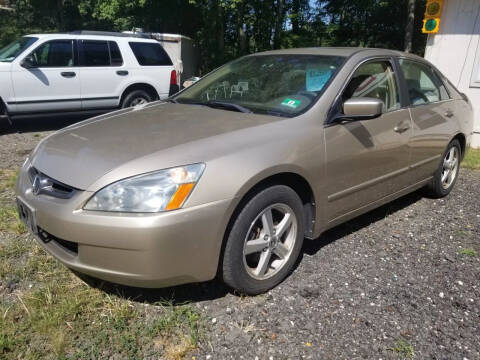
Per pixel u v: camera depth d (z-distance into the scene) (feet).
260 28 58.90
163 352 7.22
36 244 10.45
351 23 72.79
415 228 12.66
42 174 8.31
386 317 8.39
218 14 52.90
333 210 10.05
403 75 12.30
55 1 69.46
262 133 8.68
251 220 8.22
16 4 71.00
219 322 8.03
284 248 9.20
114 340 7.39
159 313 8.18
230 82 11.87
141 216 7.13
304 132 9.07
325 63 10.79
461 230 12.64
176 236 7.23
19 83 22.81
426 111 12.85
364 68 10.94
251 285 8.62
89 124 10.18
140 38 27.68
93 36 25.52
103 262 7.39
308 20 67.87
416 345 7.67
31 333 7.48
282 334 7.79
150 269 7.27
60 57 24.23
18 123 26.84
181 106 11.20
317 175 9.23
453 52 24.03
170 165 7.46
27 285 8.84
